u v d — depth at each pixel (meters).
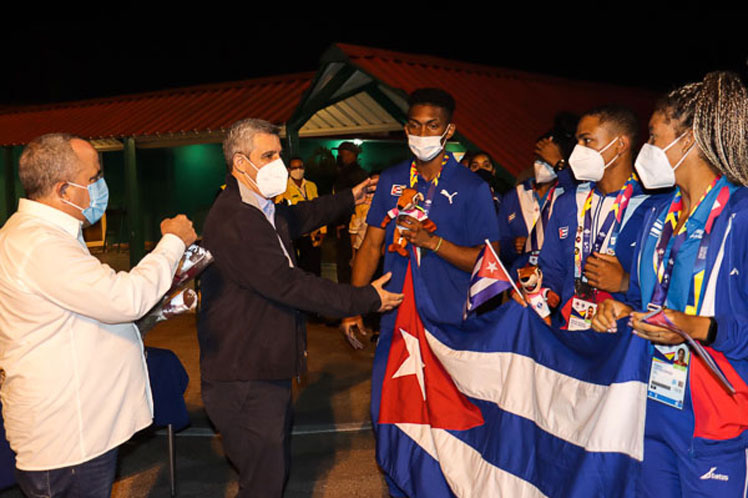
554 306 3.52
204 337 3.47
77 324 2.74
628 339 2.74
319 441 5.50
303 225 4.13
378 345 4.13
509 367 3.38
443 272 3.86
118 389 2.84
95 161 2.81
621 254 3.25
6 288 2.68
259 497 3.47
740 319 2.43
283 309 3.41
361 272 4.12
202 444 5.52
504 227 5.74
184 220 3.02
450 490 3.79
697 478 2.64
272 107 11.94
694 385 2.59
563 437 3.06
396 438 3.98
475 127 9.93
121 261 17.12
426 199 3.90
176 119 13.10
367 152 17.95
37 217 2.75
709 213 2.52
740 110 2.40
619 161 3.26
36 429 2.71
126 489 4.73
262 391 3.43
